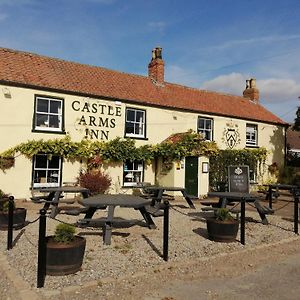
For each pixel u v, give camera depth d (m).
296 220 9.40
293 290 5.25
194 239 8.23
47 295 4.81
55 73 16.41
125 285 5.30
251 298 4.94
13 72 14.73
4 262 6.13
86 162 16.02
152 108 18.36
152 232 8.96
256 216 12.12
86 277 5.51
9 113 14.07
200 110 20.20
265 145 24.03
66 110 15.59
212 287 5.33
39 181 14.88
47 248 5.53
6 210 8.70
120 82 18.78
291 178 24.02
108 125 16.83
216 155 19.08
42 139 14.66
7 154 13.83
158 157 18.34
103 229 8.98
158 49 20.92
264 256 7.07
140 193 17.45
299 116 25.38
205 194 17.75
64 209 12.54
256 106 25.55
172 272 5.95
